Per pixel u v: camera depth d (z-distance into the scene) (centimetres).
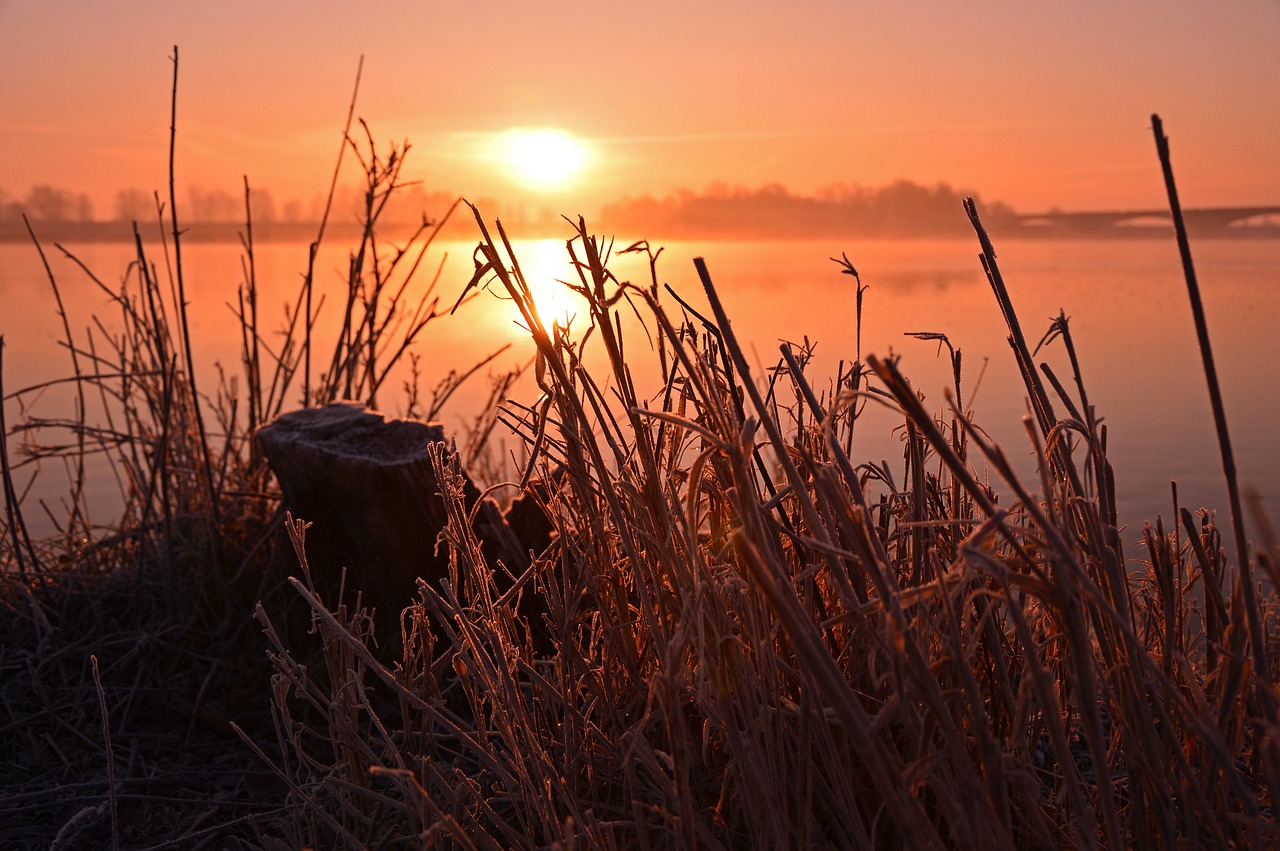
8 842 215
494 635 164
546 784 160
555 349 166
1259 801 144
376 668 168
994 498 170
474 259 158
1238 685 133
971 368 1317
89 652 290
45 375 1230
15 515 324
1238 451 733
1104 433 155
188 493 350
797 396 173
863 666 156
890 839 154
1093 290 3641
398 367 1312
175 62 342
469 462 422
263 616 187
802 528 171
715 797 169
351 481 280
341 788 184
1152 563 161
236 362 1298
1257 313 2338
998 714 161
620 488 169
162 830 221
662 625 166
